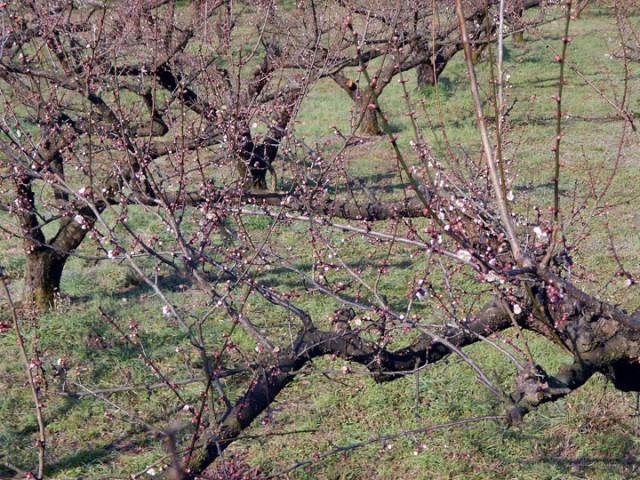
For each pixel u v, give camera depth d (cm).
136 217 2125
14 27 1133
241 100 1338
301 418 1273
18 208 1441
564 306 759
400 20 1759
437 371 1387
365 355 780
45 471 1130
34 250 1582
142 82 1358
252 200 1060
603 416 1259
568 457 1164
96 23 1356
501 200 459
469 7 2262
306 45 1659
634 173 2569
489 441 1204
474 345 1481
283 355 747
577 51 4703
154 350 1470
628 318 549
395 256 1877
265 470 1125
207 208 930
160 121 1341
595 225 2078
